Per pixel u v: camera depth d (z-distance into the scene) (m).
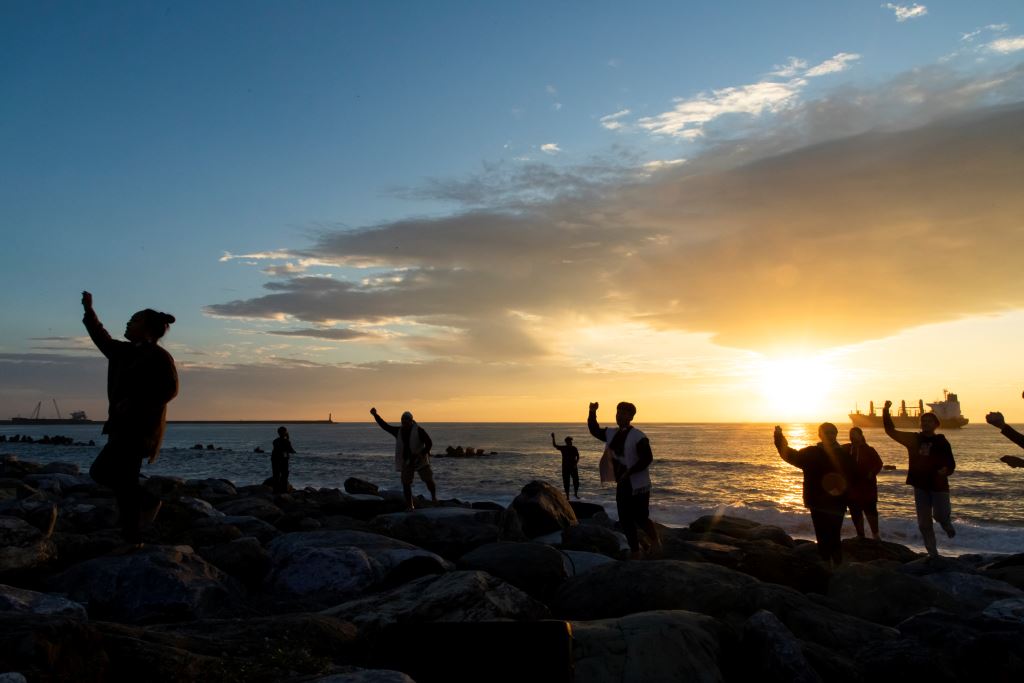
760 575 7.80
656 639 4.87
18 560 6.62
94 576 6.21
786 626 5.65
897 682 4.90
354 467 49.94
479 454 69.38
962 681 4.96
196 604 6.12
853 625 5.79
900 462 59.09
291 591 7.29
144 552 6.56
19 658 3.27
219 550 7.65
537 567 7.40
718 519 13.44
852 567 7.51
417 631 4.28
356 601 5.68
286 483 21.14
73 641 3.54
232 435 189.00
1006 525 20.06
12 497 13.17
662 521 20.03
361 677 3.57
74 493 16.41
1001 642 5.13
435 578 5.89
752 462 52.44
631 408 9.34
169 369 6.39
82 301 6.29
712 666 4.80
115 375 6.38
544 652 4.14
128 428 6.29
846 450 10.03
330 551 7.63
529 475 40.94
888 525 18.44
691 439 120.62
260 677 3.85
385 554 7.86
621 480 9.15
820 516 9.05
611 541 10.51
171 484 18.53
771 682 4.74
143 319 6.35
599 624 5.13
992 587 7.77
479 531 10.51
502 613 5.40
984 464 52.03
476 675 4.14
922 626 5.71
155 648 3.84
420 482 35.44
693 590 6.23
